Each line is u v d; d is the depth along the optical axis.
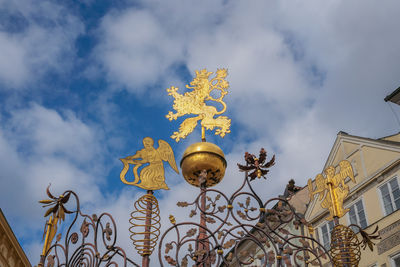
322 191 6.25
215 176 5.94
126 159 5.95
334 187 6.16
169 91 6.93
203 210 5.44
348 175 6.07
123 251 5.20
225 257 5.21
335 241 5.75
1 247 18.86
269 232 5.41
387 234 16.06
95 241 5.48
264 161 5.72
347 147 19.22
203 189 5.57
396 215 16.00
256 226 5.36
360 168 18.30
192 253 5.06
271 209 5.51
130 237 5.39
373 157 17.91
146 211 5.58
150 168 5.95
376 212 16.89
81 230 5.71
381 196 17.02
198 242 5.21
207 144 5.94
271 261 5.16
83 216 5.80
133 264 5.20
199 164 5.80
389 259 15.70
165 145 6.19
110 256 5.30
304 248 5.40
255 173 5.67
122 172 5.85
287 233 5.45
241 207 5.41
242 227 5.29
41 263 5.82
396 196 16.41
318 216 18.19
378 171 17.41
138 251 5.30
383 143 17.66
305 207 19.25
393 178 16.77
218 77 7.05
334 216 5.97
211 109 6.79
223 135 6.55
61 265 5.70
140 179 5.83
